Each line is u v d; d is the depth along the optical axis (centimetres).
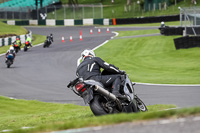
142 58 10000
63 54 11506
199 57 9431
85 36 17475
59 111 3769
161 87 5625
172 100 4312
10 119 3262
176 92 5003
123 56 10625
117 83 2383
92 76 2408
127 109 2378
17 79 7419
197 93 4784
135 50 11706
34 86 6469
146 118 1501
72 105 4525
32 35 18975
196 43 10756
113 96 2267
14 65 9638
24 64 9750
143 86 5847
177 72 7500
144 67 8488
